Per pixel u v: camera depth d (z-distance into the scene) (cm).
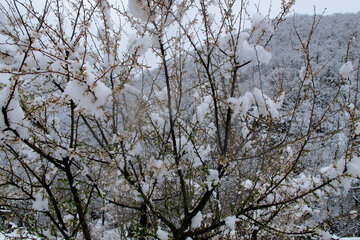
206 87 293
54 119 311
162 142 327
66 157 309
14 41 254
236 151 309
